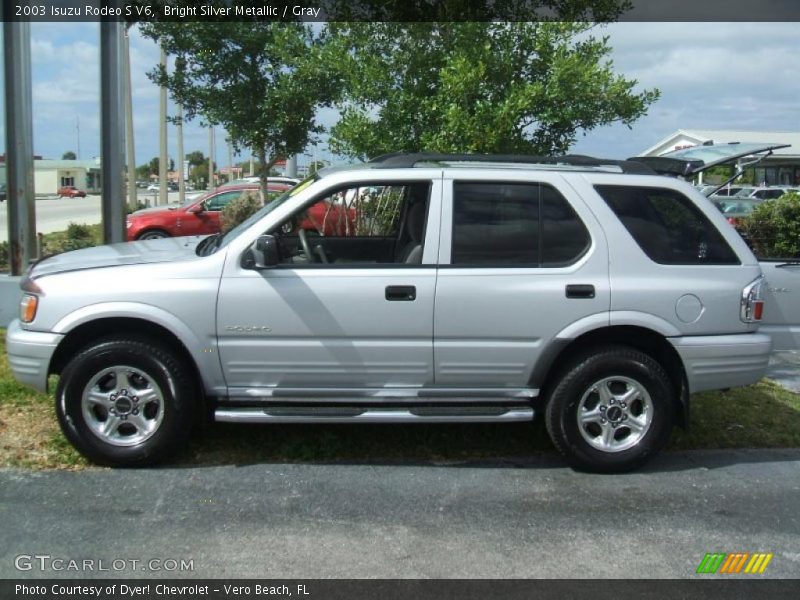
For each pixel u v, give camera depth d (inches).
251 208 563.8
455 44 305.7
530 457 211.3
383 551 157.0
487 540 162.9
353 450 210.7
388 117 316.8
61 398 189.3
